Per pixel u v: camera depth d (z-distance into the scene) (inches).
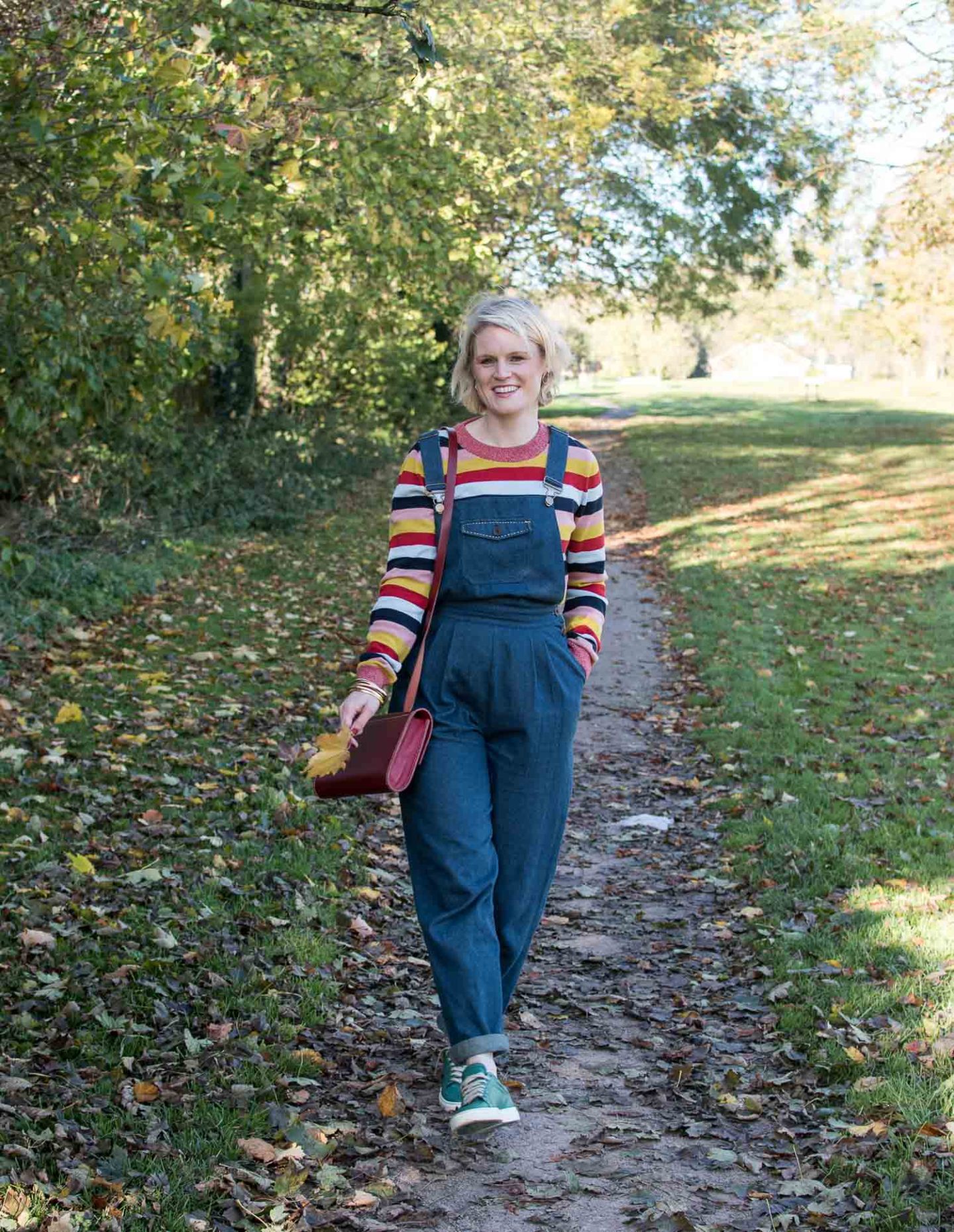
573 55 612.4
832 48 672.4
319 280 576.1
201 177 230.8
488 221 647.8
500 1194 111.6
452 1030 111.2
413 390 935.0
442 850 114.3
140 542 531.8
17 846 196.9
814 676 382.6
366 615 470.6
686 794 275.3
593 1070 141.7
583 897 211.0
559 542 116.6
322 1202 108.7
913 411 2011.6
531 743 116.6
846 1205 106.9
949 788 256.2
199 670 351.6
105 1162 111.3
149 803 227.3
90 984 151.8
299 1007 150.8
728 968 173.2
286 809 228.1
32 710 289.9
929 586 561.9
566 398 2662.4
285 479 715.4
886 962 164.7
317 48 335.6
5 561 205.0
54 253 228.5
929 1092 125.6
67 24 219.8
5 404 244.2
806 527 780.0
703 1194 111.7
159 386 266.7
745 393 2674.7
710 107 753.0
